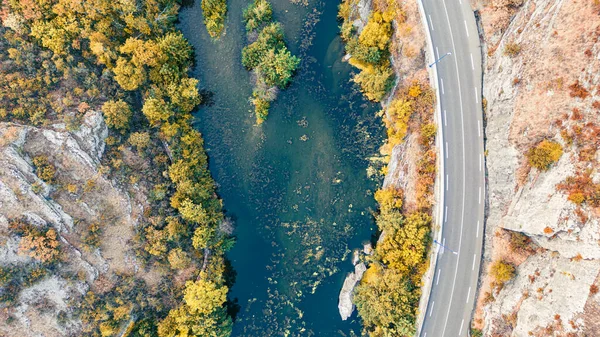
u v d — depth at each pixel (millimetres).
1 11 44438
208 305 48031
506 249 45125
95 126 45812
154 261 48250
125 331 46562
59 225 43375
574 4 38000
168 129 49500
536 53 40781
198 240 48281
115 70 46594
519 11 44969
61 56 46344
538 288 41094
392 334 47500
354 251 52219
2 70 44281
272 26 50906
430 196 47438
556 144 39375
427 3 47969
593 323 35969
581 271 37344
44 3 45250
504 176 44719
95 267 45500
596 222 36156
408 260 47062
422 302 48312
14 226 41062
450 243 48375
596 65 36469
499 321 44312
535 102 40906
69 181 44500
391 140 50938
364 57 49625
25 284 41500
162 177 49719
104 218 45938
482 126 47656
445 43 48156
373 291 48000
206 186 51562
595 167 36688
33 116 43625
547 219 39469
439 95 48000
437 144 47875
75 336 44250
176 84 50625
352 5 51781
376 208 52000
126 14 48719
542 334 39500
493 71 46094
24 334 42188
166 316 48625
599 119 36562
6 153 41344
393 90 50344
